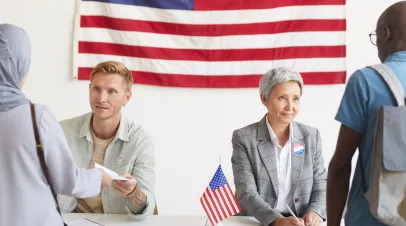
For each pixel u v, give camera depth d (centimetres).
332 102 339
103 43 335
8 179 122
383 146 115
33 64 336
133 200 189
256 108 340
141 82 337
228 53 337
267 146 203
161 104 341
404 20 128
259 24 335
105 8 334
